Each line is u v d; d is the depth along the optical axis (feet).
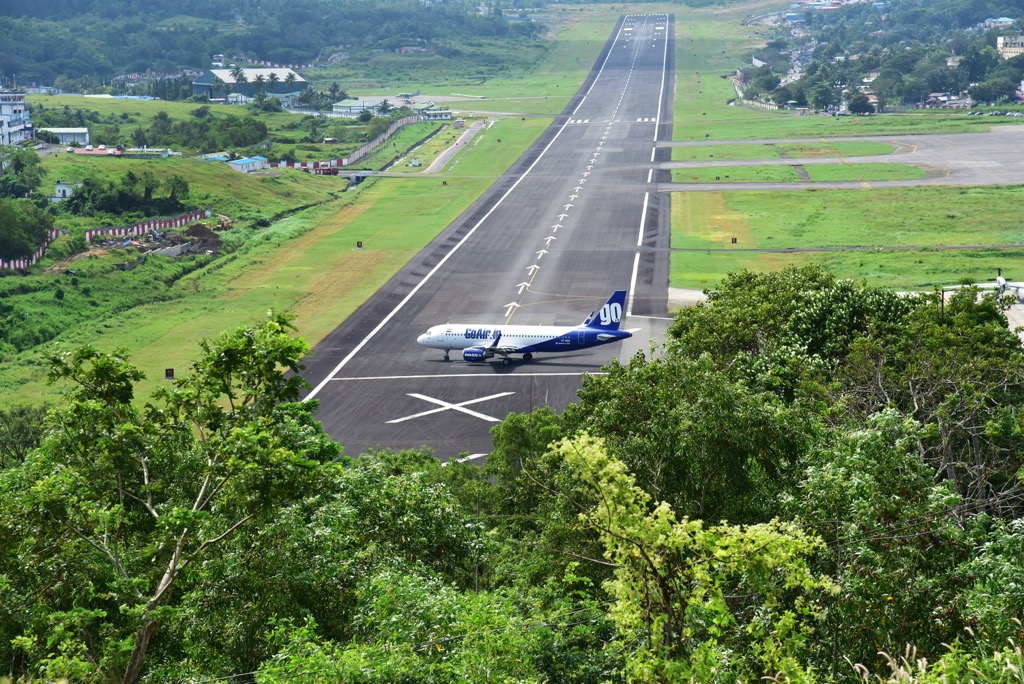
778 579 108.78
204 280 599.98
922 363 224.53
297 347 120.67
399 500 147.23
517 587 155.12
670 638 98.07
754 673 106.83
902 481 123.24
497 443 244.22
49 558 121.29
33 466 119.14
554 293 548.31
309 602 128.06
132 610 105.19
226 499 110.83
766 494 148.36
